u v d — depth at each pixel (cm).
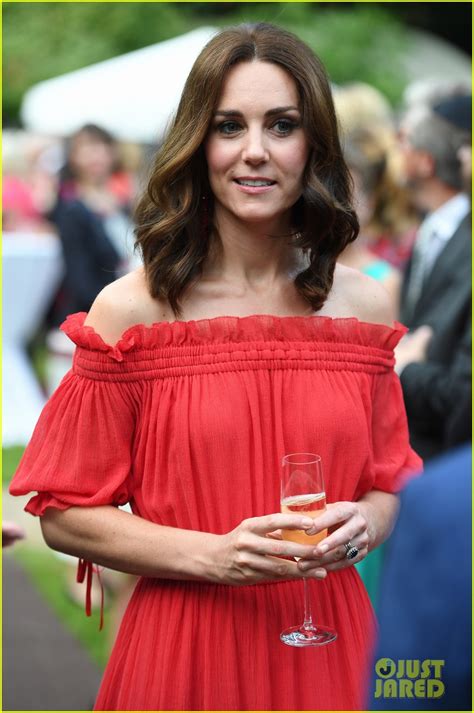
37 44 2098
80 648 631
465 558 165
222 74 308
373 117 616
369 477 335
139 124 1191
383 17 1964
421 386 460
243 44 310
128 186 1180
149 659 319
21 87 2080
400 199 608
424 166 545
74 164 959
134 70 1210
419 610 168
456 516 166
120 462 322
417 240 559
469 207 511
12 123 2097
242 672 314
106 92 1207
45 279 1165
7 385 1072
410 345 476
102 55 2056
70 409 322
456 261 475
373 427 348
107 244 939
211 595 317
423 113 548
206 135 315
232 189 314
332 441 321
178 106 322
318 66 317
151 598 325
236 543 294
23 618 672
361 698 319
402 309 557
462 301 468
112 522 316
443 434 469
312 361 325
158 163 319
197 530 316
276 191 315
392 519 338
